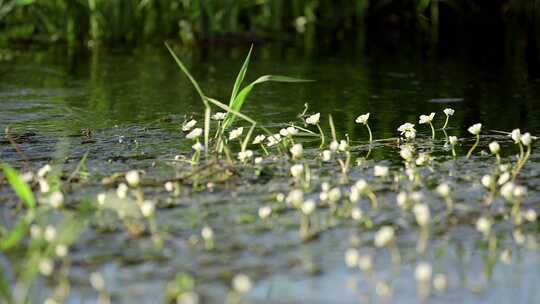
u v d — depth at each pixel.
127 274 4.68
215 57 13.82
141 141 7.84
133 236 5.24
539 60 13.45
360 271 4.75
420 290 4.52
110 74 12.02
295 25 17.45
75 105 9.69
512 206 5.84
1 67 12.48
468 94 10.59
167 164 6.93
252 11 16.77
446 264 4.86
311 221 5.52
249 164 6.94
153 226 5.40
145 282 4.57
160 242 5.14
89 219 5.55
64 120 8.82
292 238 5.22
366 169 6.83
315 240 5.19
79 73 12.06
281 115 9.21
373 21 18.06
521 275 4.73
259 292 4.47
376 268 4.79
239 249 5.04
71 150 7.45
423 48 14.91
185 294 4.26
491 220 5.56
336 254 4.98
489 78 11.84
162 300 4.36
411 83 11.47
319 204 5.88
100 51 14.26
